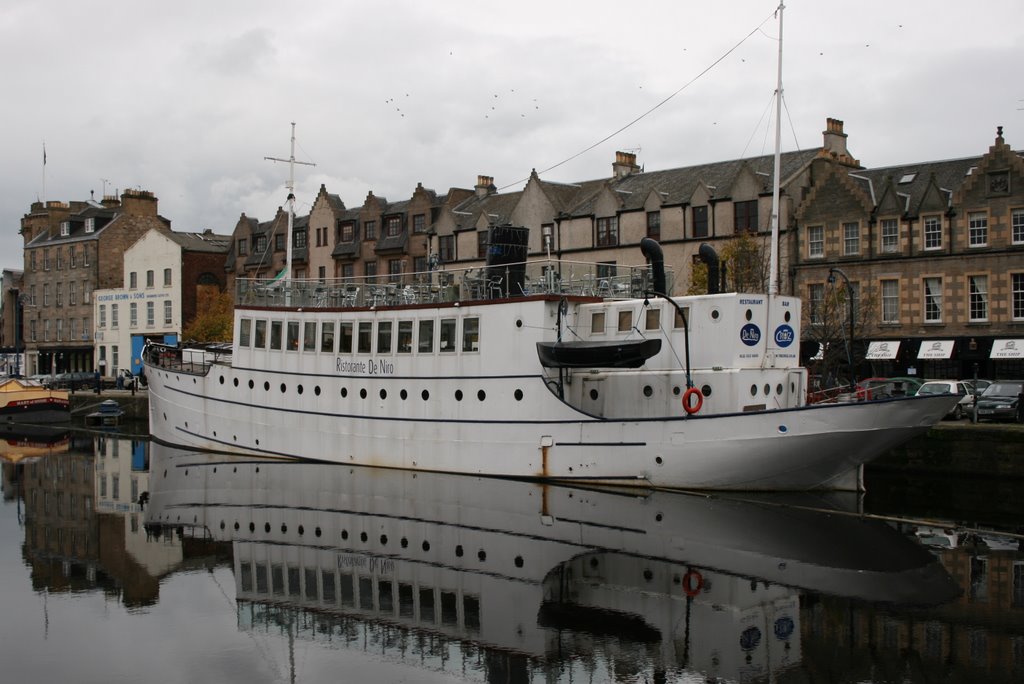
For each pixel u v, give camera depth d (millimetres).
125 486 31875
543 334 29047
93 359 82812
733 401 26953
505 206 62156
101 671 15203
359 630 16938
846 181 47938
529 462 29391
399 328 32281
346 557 21781
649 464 27359
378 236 68562
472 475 30641
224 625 17375
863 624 16531
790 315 28703
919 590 18359
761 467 26094
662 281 28469
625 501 26312
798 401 28312
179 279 76438
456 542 22641
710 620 16828
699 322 27797
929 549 21453
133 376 70000
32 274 89125
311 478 31578
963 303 44906
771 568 19891
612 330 29250
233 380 37094
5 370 89312
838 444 25344
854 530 23141
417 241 65875
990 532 23000
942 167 48500
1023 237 43469
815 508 25469
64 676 14984
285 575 20453
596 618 17078
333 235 71688
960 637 15844
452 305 30953
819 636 15977
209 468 34531
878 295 46875
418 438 31891
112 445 44812
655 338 28312
